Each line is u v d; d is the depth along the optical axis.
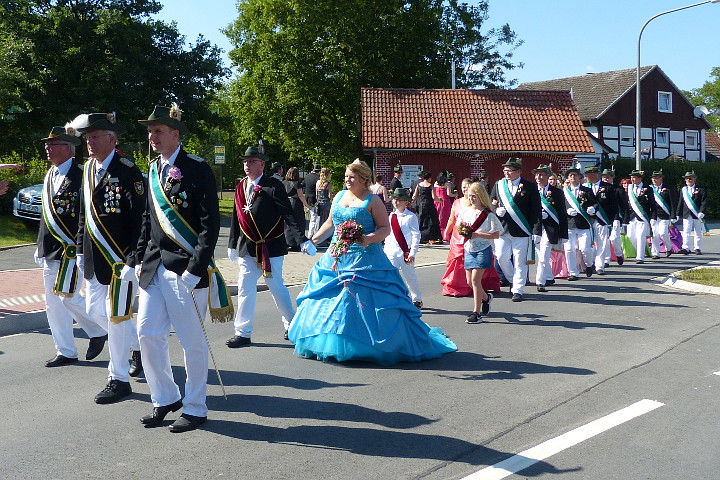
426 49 38.88
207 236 4.93
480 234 8.69
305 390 6.07
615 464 4.47
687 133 46.88
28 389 6.18
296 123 38.44
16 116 30.83
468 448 4.75
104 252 5.84
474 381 6.32
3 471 4.43
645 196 15.37
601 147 39.53
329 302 6.95
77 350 7.55
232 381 6.35
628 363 6.86
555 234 11.49
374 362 6.90
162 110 5.02
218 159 28.06
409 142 28.80
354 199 7.07
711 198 33.09
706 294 11.00
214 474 4.36
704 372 6.53
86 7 29.86
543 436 4.96
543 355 7.22
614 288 11.66
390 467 4.45
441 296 10.95
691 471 4.36
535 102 31.44
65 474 4.38
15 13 29.05
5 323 8.53
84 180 5.96
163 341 5.19
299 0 35.84
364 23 36.34
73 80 29.12
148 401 5.83
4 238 16.98
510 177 10.52
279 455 4.65
